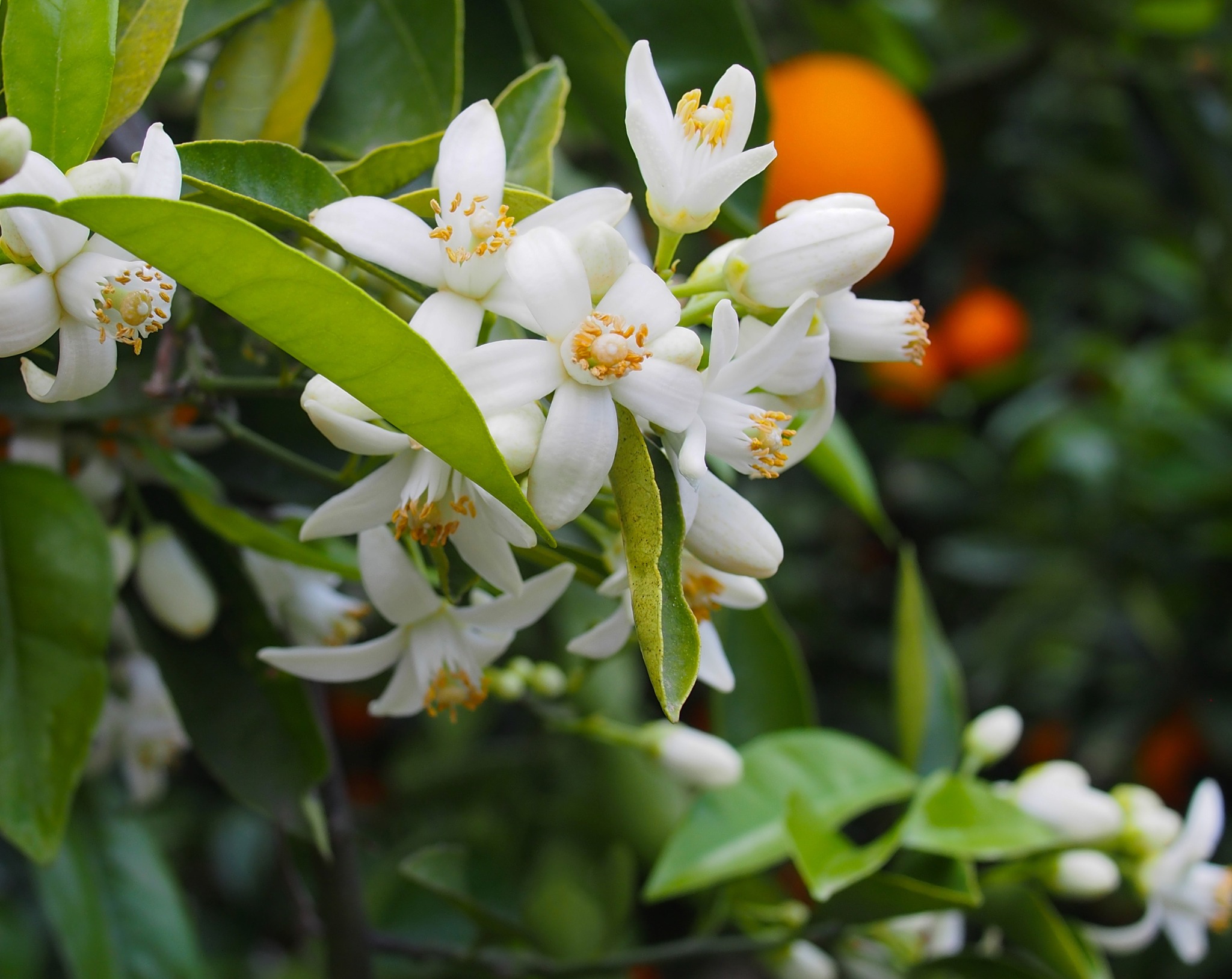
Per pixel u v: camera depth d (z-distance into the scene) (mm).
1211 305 968
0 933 729
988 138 944
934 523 1046
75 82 363
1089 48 889
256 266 336
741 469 371
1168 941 868
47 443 459
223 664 461
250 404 470
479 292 371
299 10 441
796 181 617
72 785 435
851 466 536
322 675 419
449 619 417
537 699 528
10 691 436
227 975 844
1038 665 971
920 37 972
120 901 560
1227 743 891
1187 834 515
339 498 378
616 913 652
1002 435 995
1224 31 866
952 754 538
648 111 377
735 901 532
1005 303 981
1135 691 947
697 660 355
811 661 1008
